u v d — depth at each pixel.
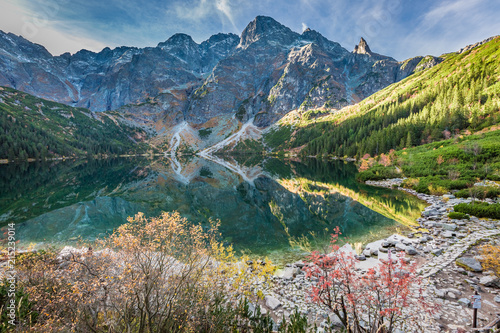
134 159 134.50
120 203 27.06
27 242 15.59
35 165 83.44
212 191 36.50
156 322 5.36
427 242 14.46
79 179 47.94
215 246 9.14
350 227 19.00
